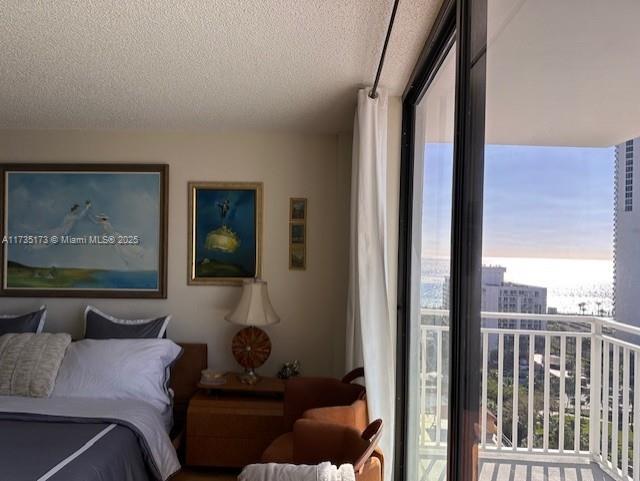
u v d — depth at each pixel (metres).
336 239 3.47
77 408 2.66
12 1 1.67
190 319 3.51
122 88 2.60
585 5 0.64
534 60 0.82
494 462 1.07
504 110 0.99
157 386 3.01
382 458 2.13
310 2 1.65
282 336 3.50
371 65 2.22
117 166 3.51
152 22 1.82
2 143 3.53
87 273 3.50
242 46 2.03
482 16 1.20
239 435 3.01
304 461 1.93
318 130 3.47
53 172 3.52
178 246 3.52
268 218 3.53
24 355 2.96
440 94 1.93
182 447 3.22
